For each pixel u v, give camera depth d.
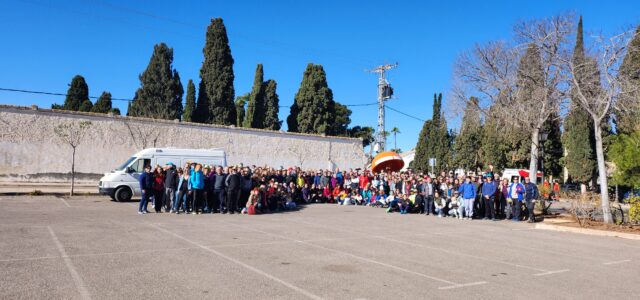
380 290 6.34
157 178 16.36
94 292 5.75
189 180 16.38
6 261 7.30
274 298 5.79
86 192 22.97
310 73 48.47
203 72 44.66
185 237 10.49
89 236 10.07
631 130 18.70
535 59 19.33
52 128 25.11
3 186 23.30
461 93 22.30
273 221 14.78
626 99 15.10
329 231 12.59
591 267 8.58
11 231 10.40
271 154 32.41
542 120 20.03
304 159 33.81
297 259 8.38
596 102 15.49
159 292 5.84
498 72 20.95
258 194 17.78
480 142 47.94
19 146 24.17
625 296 6.48
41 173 24.61
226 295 5.82
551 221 16.88
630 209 14.68
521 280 7.27
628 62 15.12
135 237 10.20
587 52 17.09
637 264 9.04
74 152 23.16
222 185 17.02
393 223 15.41
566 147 40.81
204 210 17.09
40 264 7.18
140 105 44.31
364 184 23.80
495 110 21.05
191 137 29.42
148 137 27.78
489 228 14.88
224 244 9.73
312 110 47.78
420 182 20.66
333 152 35.25
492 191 18.00
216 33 44.56
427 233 12.98
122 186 20.28
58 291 5.74
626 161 15.66
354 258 8.67
